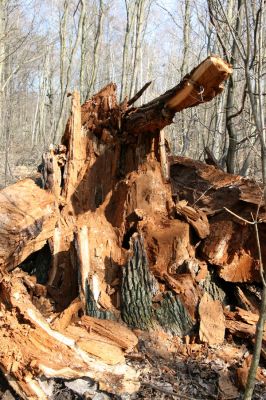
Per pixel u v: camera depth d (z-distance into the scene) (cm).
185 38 1127
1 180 1071
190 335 386
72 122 485
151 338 376
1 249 387
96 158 493
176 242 425
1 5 1066
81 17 1452
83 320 373
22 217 409
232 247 433
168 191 475
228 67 337
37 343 332
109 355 339
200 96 366
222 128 1001
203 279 421
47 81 2800
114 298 404
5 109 1570
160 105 402
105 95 498
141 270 397
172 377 340
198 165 536
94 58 1431
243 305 423
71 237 448
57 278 433
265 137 256
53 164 471
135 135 477
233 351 373
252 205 432
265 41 345
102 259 427
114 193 486
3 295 366
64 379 326
